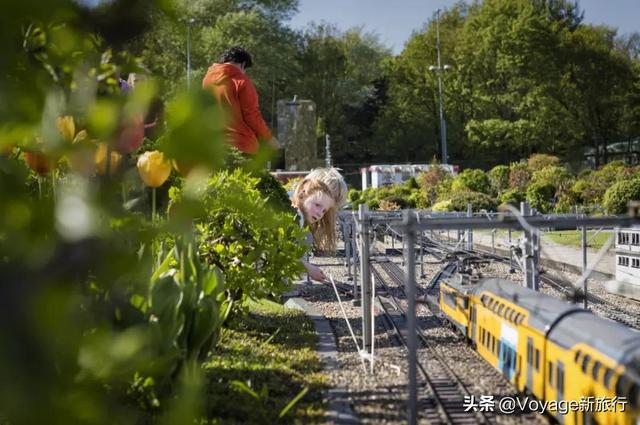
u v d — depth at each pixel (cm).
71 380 135
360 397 584
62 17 165
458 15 9344
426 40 8625
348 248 1416
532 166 4691
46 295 111
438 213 2042
